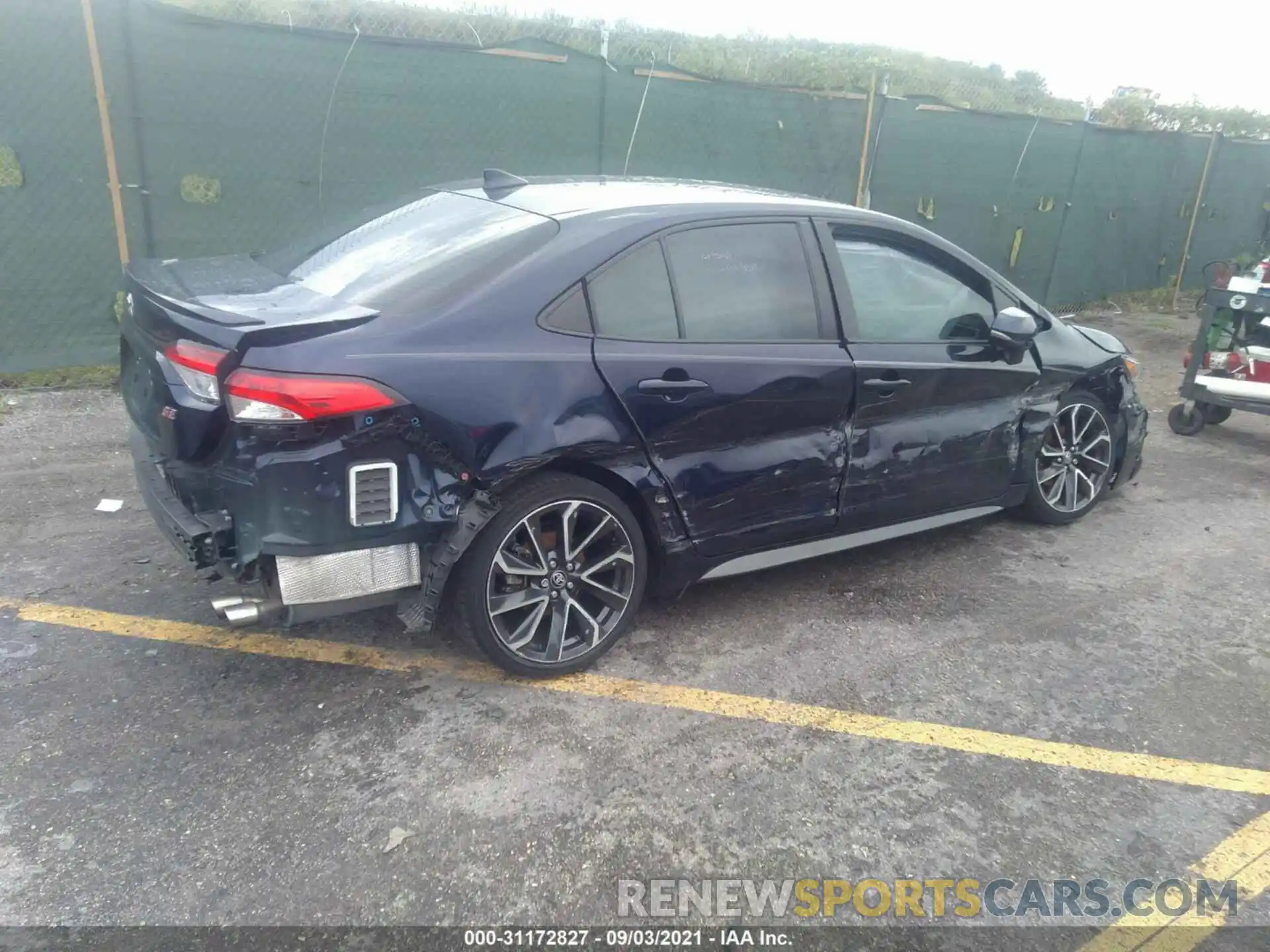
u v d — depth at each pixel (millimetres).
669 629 3703
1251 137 12852
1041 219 10312
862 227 3840
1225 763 3037
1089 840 2668
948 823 2703
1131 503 5340
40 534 4230
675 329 3287
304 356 2629
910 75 14266
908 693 3340
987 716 3225
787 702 3246
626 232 3234
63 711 3002
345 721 3023
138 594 3750
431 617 2930
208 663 3311
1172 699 3383
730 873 2480
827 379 3582
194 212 6516
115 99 6082
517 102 7301
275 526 2670
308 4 8742
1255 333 6254
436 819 2607
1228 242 12742
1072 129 10109
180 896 2309
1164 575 4391
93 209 6242
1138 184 11070
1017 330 3992
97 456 5180
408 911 2305
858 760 2955
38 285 6199
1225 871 2574
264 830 2537
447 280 3012
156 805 2609
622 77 7621
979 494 4336
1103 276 11359
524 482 3051
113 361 6590
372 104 6828
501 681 3283
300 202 6820
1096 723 3215
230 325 2641
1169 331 10523
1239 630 3902
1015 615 3943
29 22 5754
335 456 2652
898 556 4484
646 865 2488
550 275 3055
